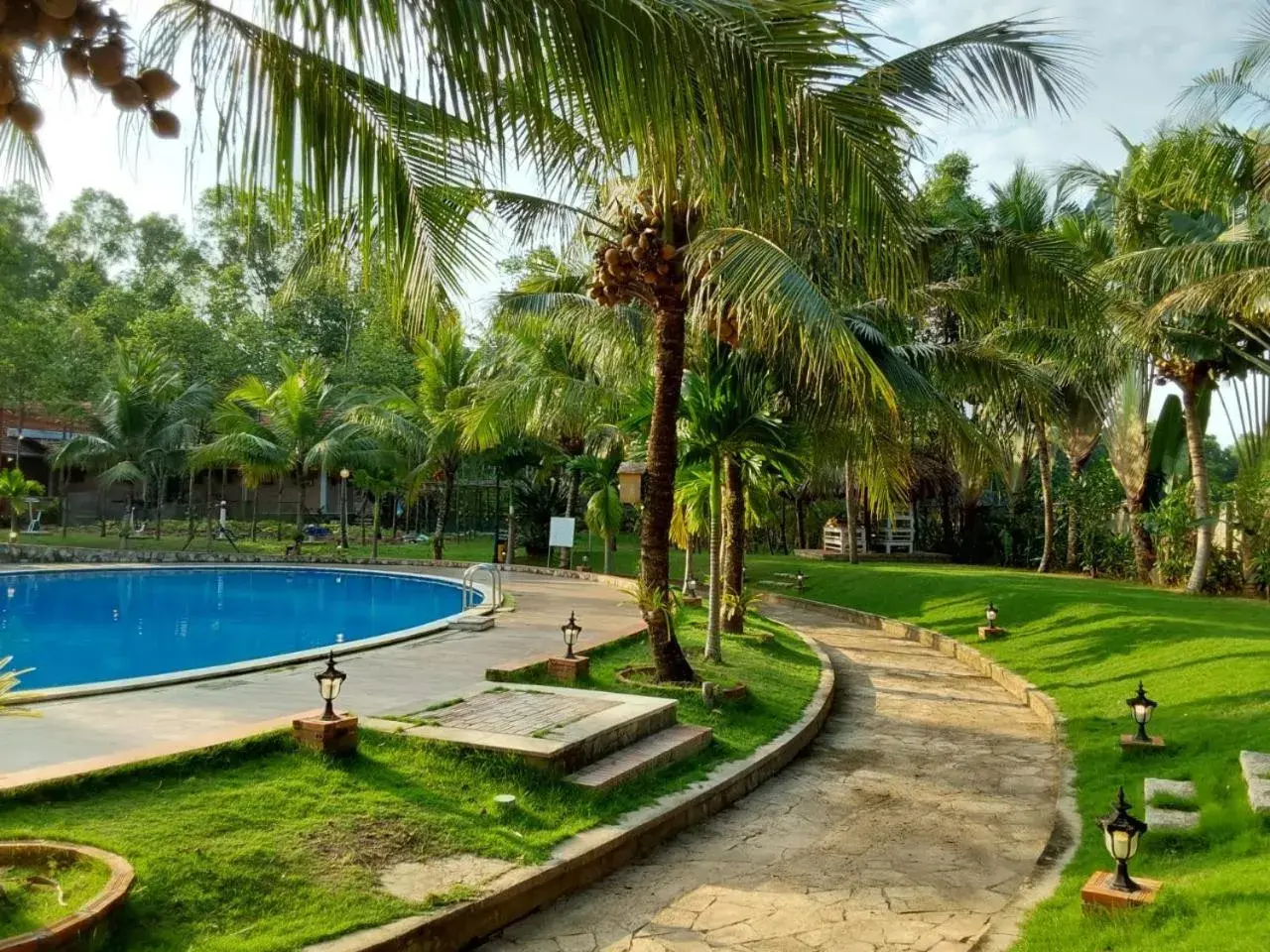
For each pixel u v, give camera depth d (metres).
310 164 3.84
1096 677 11.41
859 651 15.68
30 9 2.71
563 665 9.87
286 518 38.50
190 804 5.41
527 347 21.34
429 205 4.43
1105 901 4.63
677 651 10.22
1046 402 14.79
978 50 6.06
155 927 4.17
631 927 5.07
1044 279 11.53
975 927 5.10
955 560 29.14
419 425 28.77
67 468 32.59
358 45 3.32
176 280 43.56
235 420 28.83
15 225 35.56
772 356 10.64
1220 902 4.41
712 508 11.62
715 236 7.72
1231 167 14.00
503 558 28.22
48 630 15.97
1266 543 17.00
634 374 15.23
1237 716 8.26
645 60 3.25
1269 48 12.96
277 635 15.70
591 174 5.32
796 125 3.67
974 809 7.36
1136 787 7.03
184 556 25.47
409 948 4.41
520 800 6.23
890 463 14.16
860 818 7.14
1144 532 20.91
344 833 5.36
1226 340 17.05
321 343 41.25
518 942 4.86
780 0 3.54
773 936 4.97
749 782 7.84
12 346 29.02
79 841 4.73
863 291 12.03
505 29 3.22
